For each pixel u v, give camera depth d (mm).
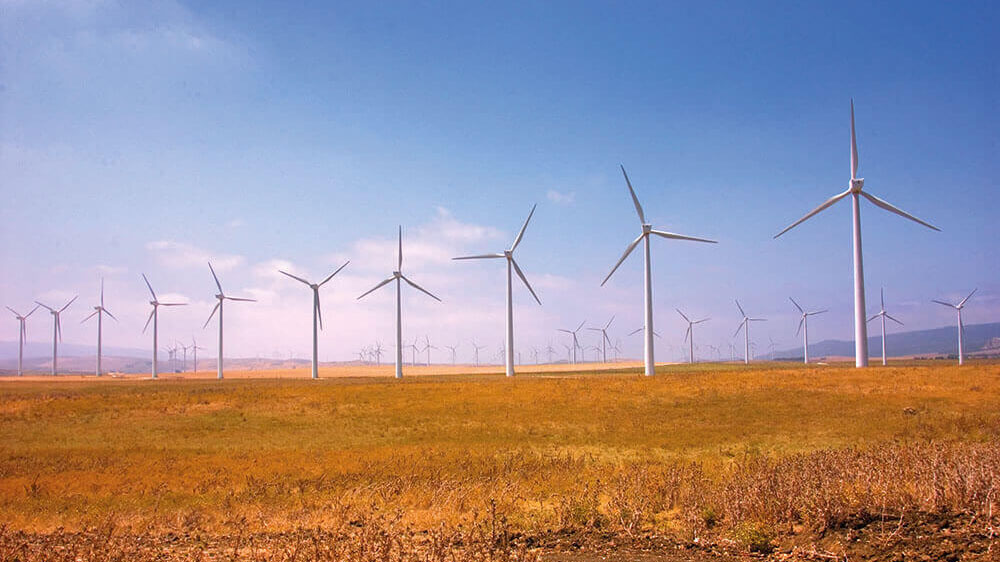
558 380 72562
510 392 60781
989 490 13953
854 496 15031
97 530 16250
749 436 37406
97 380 137250
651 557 13102
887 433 35969
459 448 35688
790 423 41375
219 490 23781
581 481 22719
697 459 29484
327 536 13844
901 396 49344
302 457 33062
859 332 87750
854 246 88438
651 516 16562
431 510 18188
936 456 18250
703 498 16984
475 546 12867
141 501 21891
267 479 25703
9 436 44531
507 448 35438
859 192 88125
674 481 19141
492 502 13992
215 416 51906
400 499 19984
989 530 12766
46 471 29672
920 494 15133
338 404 56312
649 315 92750
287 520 17797
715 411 47719
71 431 46375
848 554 12289
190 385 92875
